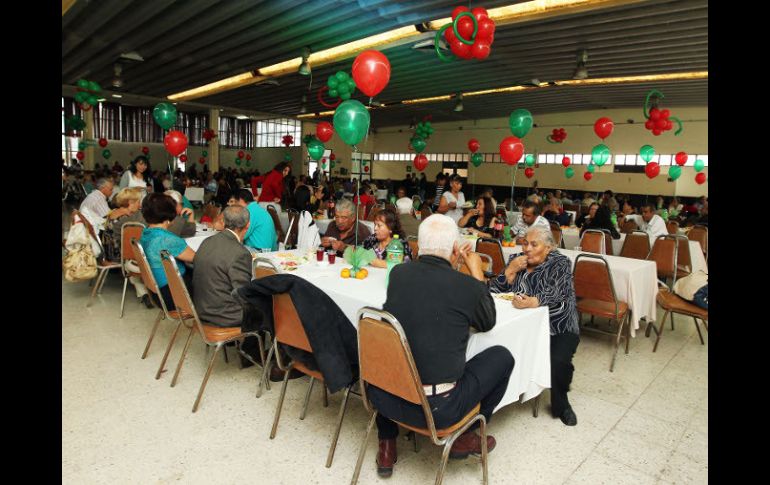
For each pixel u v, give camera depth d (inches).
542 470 87.7
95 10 292.5
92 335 146.9
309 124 889.5
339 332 83.6
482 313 76.2
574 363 137.8
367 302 94.7
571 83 423.5
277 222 253.8
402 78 427.5
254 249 168.1
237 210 113.7
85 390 112.1
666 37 273.1
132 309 173.6
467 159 775.7
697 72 362.3
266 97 583.2
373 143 936.9
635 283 140.9
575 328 109.3
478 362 81.3
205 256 110.7
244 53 357.7
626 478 86.1
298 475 84.7
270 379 121.2
